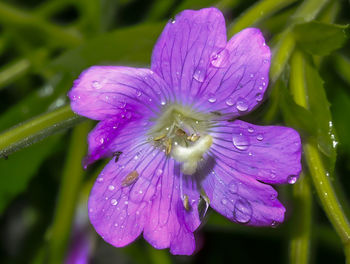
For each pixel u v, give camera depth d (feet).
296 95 0.44
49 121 0.41
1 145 0.41
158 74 0.40
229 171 0.41
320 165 0.42
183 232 0.41
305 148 0.43
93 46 0.49
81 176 0.49
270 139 0.40
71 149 0.49
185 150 0.42
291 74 0.44
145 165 0.41
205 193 0.42
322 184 0.42
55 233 0.49
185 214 0.41
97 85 0.39
